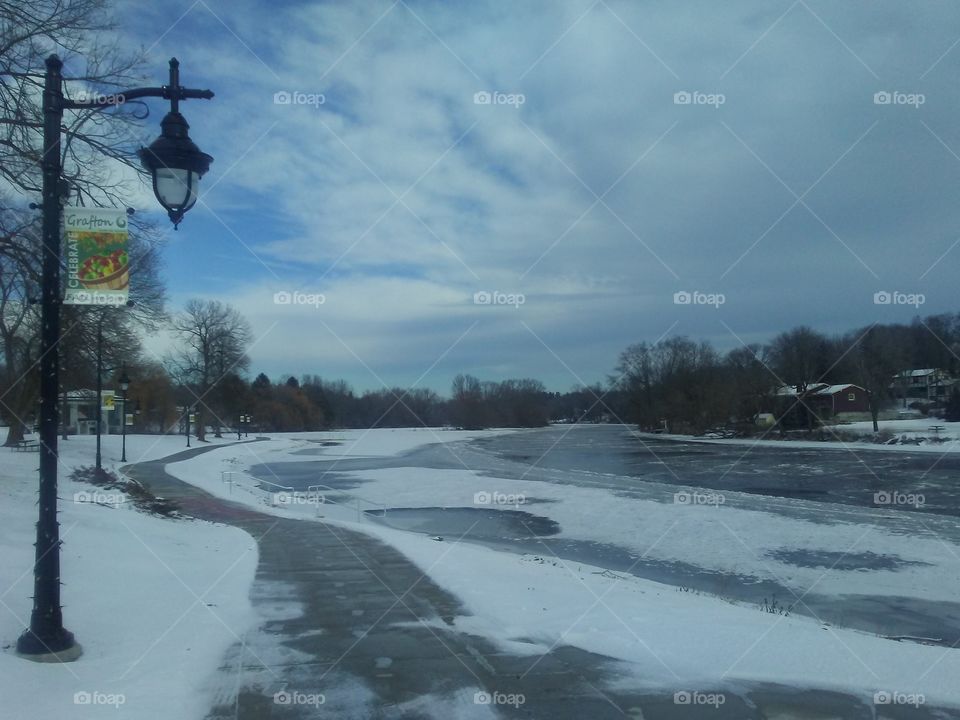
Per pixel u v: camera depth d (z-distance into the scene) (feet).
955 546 60.08
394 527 76.18
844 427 206.39
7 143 48.03
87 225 22.20
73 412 211.61
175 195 23.02
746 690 21.33
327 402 372.99
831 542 62.59
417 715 19.77
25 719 18.15
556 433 334.03
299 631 28.04
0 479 67.26
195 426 268.82
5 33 46.88
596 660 24.20
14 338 126.00
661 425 274.36
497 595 33.86
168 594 32.48
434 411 390.42
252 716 19.74
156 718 18.81
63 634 23.15
